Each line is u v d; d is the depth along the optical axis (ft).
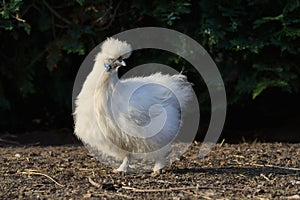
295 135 88.79
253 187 55.01
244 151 71.51
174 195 52.65
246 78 82.43
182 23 82.69
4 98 85.56
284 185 55.62
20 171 61.16
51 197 52.13
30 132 89.66
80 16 82.43
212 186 55.31
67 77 90.74
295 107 92.12
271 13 80.79
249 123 93.04
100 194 52.90
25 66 85.92
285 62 80.84
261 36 79.97
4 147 76.95
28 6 81.71
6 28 77.71
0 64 86.22
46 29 83.30
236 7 79.92
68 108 93.66
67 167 63.36
